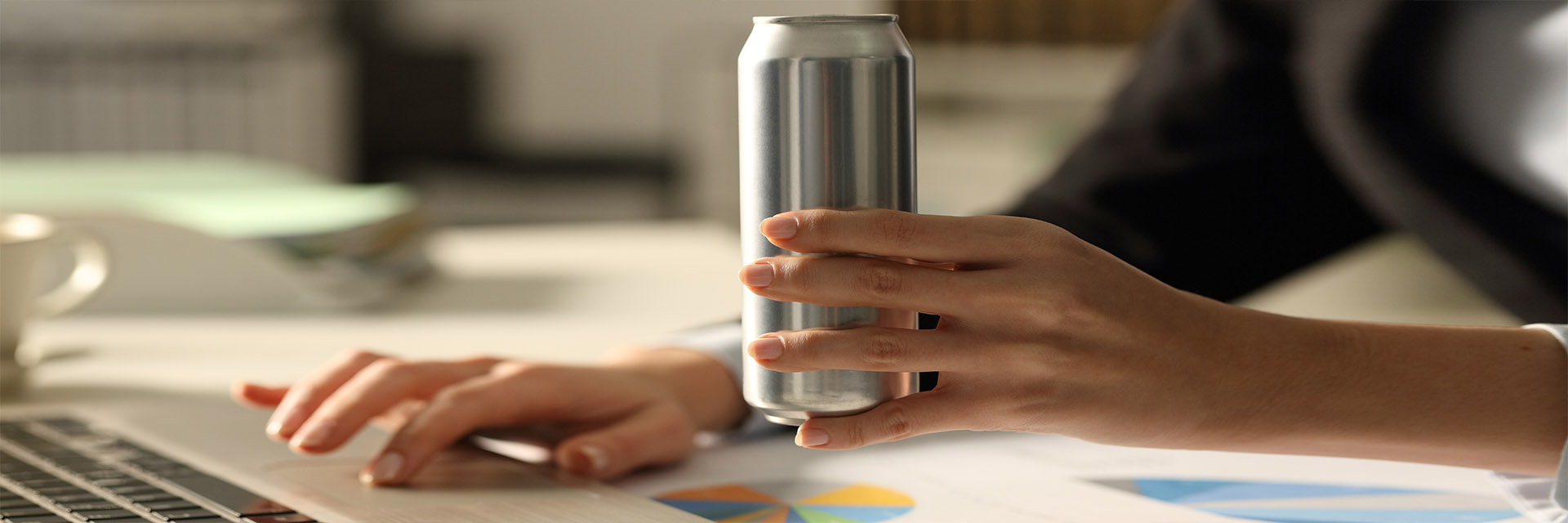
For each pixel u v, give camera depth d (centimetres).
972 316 85
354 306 184
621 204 669
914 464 110
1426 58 134
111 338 167
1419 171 134
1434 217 134
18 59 554
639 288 201
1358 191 146
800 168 83
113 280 183
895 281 83
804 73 82
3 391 131
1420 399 92
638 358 120
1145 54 163
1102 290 85
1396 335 93
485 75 679
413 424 104
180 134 569
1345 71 135
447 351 153
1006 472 108
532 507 97
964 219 84
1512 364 93
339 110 595
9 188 212
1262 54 148
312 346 159
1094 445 115
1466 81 132
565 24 685
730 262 230
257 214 194
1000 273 84
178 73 569
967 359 85
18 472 103
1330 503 101
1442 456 94
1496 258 132
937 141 414
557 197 671
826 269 83
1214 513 99
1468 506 100
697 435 119
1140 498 102
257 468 105
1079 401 87
